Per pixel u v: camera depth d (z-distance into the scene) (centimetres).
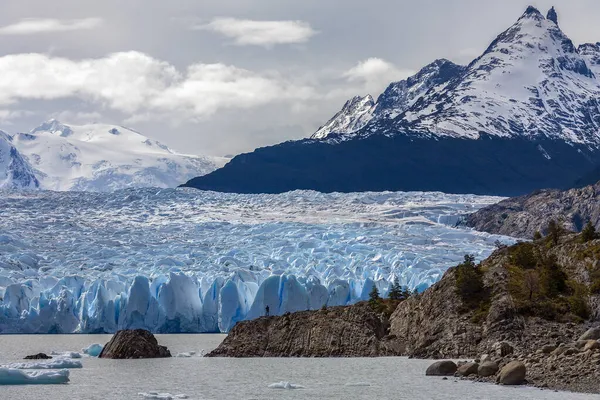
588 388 18775
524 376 19962
